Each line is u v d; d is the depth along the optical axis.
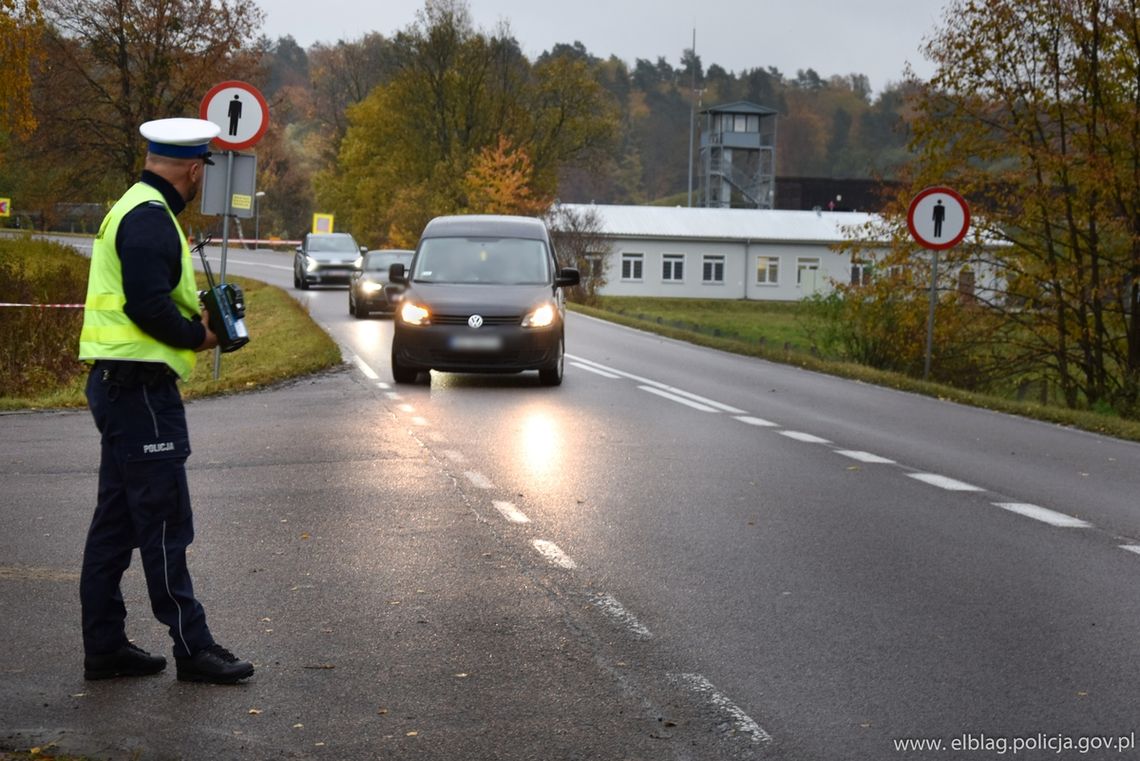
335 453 14.86
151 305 6.65
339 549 10.02
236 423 17.42
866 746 6.02
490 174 81.56
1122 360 32.72
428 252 24.20
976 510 12.06
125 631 7.73
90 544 6.91
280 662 7.23
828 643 7.70
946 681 7.00
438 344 22.39
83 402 19.61
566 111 107.75
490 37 105.62
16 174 69.38
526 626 8.00
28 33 39.94
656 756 5.88
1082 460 15.88
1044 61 32.34
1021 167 32.31
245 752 5.88
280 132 85.94
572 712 6.45
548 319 22.72
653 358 30.52
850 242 34.22
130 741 5.98
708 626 8.04
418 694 6.71
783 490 12.96
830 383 25.55
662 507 11.93
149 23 60.00
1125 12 30.88
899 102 33.81
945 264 33.50
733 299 110.00
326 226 103.50
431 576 9.22
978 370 32.66
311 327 32.88
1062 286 32.38
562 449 15.48
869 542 10.56
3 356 25.28
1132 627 8.09
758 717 6.41
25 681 6.87
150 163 6.92
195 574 9.20
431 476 13.38
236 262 80.81
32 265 35.56
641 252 109.44
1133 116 30.52
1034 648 7.62
